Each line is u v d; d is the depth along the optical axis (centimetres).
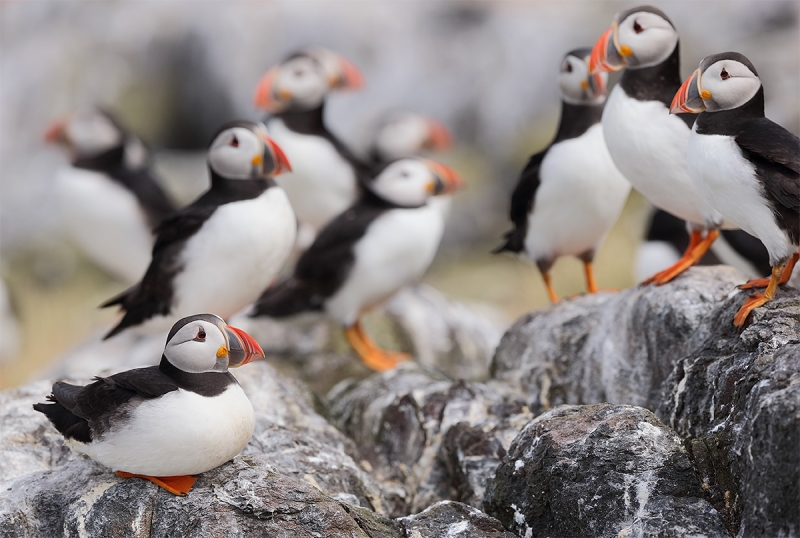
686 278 948
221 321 747
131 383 723
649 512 718
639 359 952
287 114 1541
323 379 1381
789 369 691
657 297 937
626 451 750
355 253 1295
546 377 1059
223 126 1050
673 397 827
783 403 655
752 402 702
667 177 940
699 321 902
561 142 1099
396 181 1312
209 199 1052
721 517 707
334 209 1555
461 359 1551
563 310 1113
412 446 1007
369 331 1515
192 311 1084
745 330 768
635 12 935
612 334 993
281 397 1018
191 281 1061
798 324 752
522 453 801
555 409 830
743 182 744
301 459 899
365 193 1330
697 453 746
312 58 1538
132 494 748
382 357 1368
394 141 1944
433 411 1012
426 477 970
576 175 1088
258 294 1112
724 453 729
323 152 1520
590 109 1088
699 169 780
